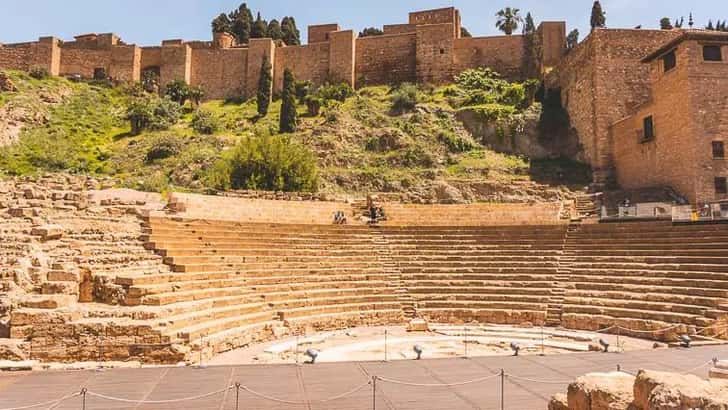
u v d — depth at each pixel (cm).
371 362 1568
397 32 8025
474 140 5909
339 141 5775
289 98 6275
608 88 5156
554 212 3575
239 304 2231
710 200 3847
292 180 4409
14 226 2189
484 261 2980
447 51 7312
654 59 4366
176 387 1264
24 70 7912
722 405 727
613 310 2383
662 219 3278
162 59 8156
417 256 3059
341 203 3719
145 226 2577
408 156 5519
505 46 7256
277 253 2795
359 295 2680
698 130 3912
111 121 6969
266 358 1800
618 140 4962
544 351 1947
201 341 1758
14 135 5969
